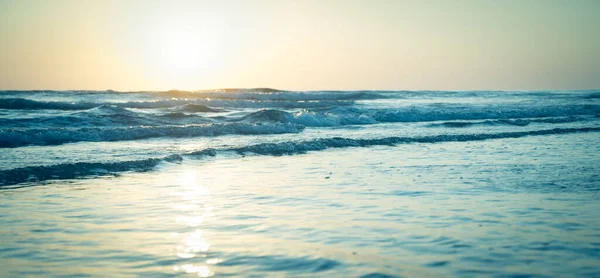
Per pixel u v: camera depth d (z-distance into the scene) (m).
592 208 7.01
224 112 28.23
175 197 7.93
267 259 4.93
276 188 8.69
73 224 6.29
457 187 8.67
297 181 9.38
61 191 8.35
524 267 4.64
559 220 6.33
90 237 5.72
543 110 30.83
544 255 4.97
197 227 6.15
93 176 9.73
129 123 20.78
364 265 4.72
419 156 12.91
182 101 31.73
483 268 4.61
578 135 18.19
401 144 15.48
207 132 17.92
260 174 10.20
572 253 5.03
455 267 4.64
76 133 15.90
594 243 5.37
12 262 4.86
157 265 4.79
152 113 24.47
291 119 23.20
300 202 7.54
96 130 16.39
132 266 4.77
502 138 17.25
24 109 27.16
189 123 21.84
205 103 32.19
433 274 4.47
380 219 6.46
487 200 7.57
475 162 11.73
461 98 49.03
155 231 5.97
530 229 5.90
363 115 25.19
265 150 13.52
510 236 5.62
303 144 14.45
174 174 10.12
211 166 11.20
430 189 8.50
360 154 13.33
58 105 27.86
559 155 12.94
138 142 15.55
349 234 5.77
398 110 28.78
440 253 5.05
